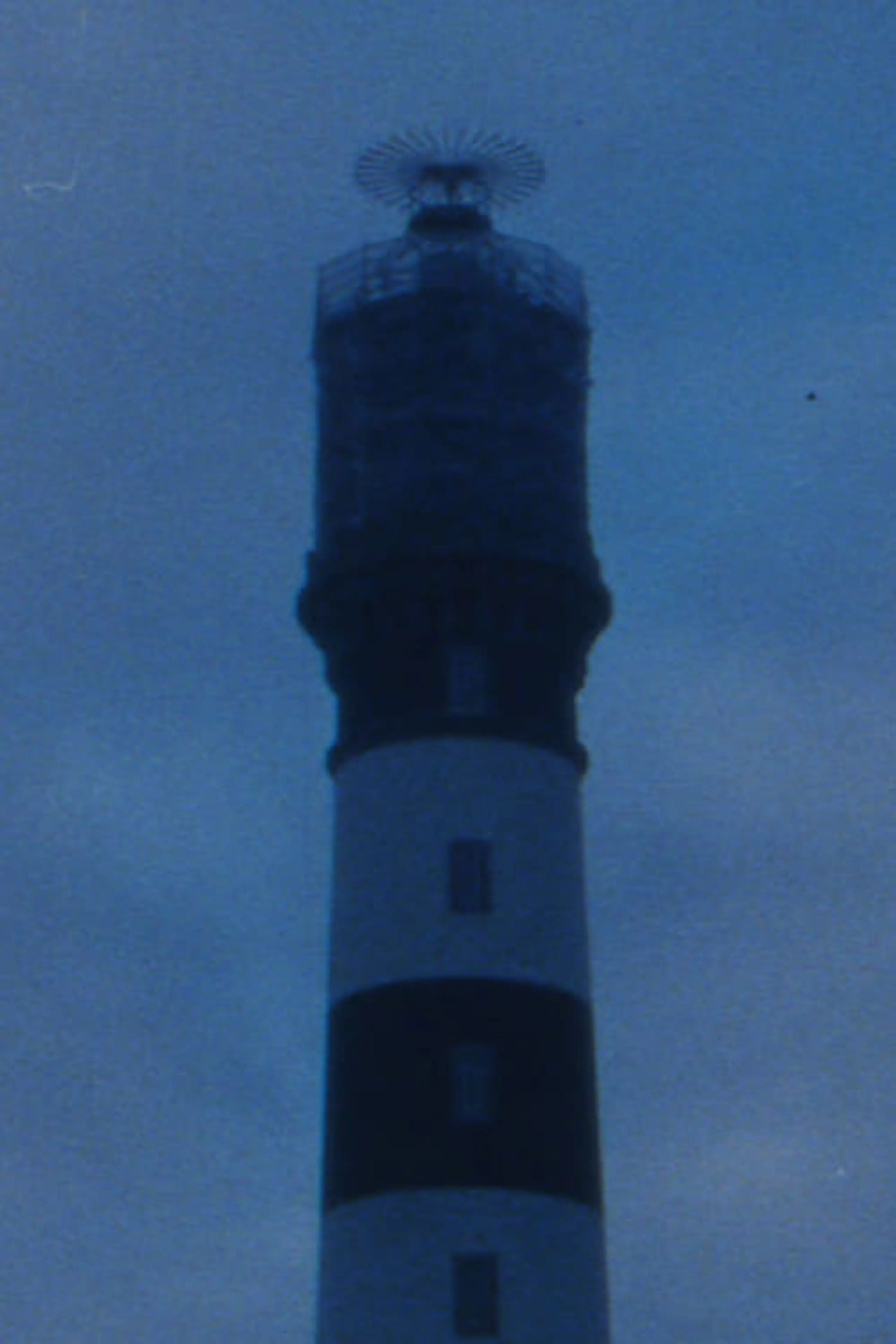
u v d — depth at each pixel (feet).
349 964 306.14
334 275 343.87
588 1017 308.60
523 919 304.09
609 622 330.95
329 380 338.54
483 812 308.19
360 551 320.50
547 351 335.67
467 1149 290.76
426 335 331.77
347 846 313.12
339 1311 289.33
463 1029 296.92
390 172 350.02
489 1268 285.64
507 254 339.36
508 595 317.42
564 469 330.75
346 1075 299.99
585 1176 297.12
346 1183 294.25
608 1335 293.43
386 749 312.71
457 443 325.01
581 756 321.52
